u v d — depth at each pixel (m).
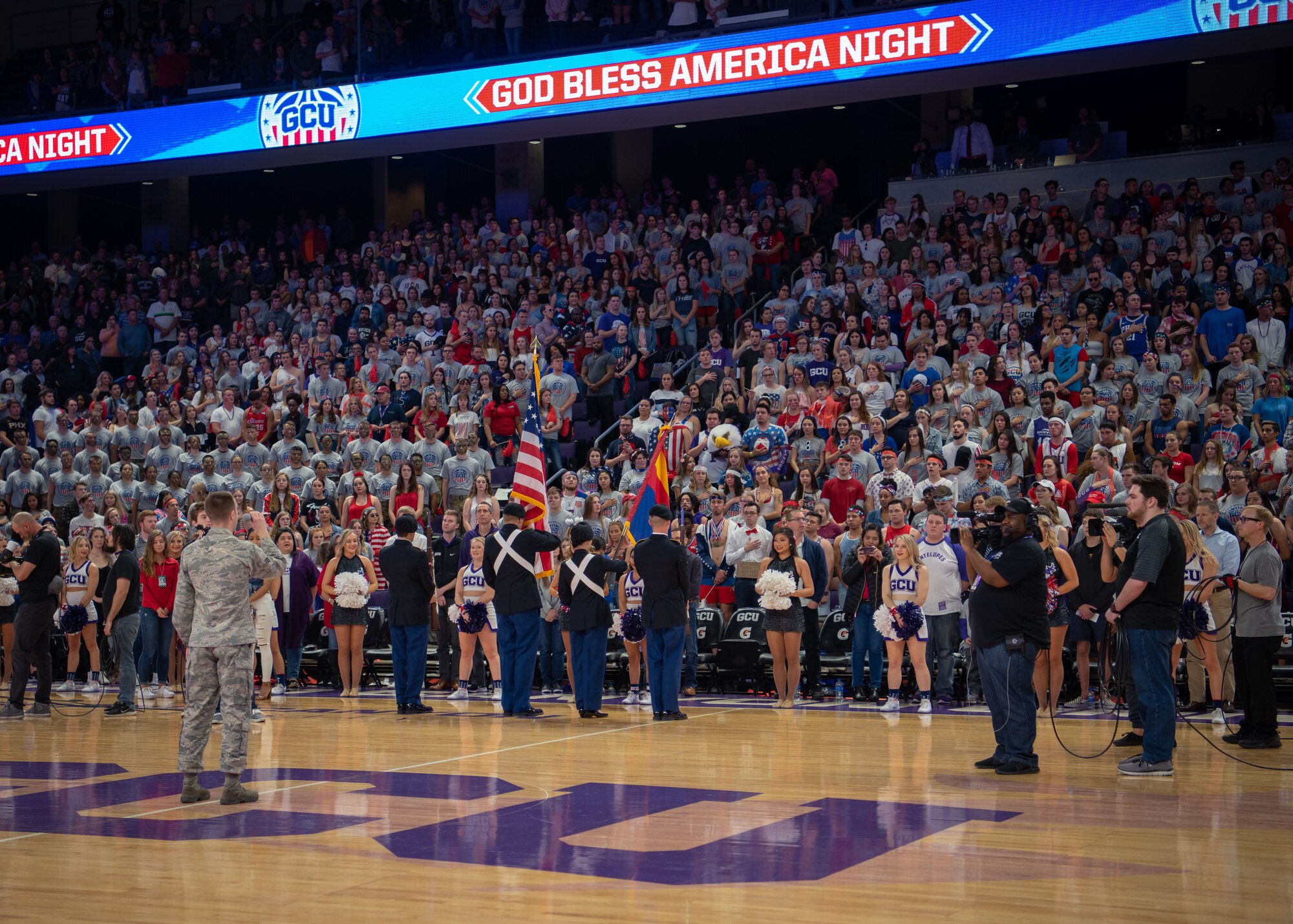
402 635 11.91
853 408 16.05
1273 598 9.24
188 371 22.41
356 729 10.62
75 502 19.06
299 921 4.73
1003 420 14.88
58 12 30.50
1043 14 18.53
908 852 5.82
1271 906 4.88
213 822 6.66
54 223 30.44
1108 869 5.48
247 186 29.44
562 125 22.33
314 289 24.69
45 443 21.56
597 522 14.03
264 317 23.94
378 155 24.33
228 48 25.56
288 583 14.42
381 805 7.09
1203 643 10.71
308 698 13.56
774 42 20.22
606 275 21.20
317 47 24.19
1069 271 18.34
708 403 17.78
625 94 21.22
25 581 12.09
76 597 14.72
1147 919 4.70
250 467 18.98
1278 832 6.25
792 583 12.05
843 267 19.92
